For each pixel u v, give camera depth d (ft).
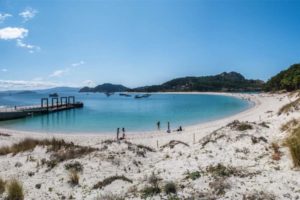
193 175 35.42
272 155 42.24
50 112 244.42
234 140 63.52
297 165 34.12
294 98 240.12
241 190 28.35
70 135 125.80
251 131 71.46
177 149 68.33
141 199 29.01
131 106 320.70
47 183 41.57
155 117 194.08
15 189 34.19
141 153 61.82
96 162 52.39
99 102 426.92
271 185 29.09
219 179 31.94
